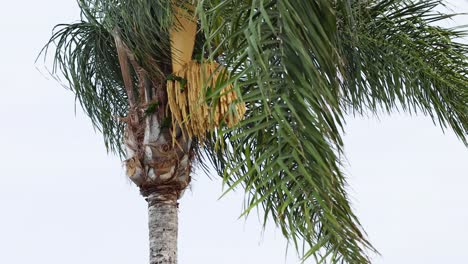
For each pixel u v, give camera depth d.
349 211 6.21
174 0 10.47
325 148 6.11
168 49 10.98
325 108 5.99
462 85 11.58
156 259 11.70
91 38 12.47
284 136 6.10
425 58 11.51
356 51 10.70
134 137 11.68
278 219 6.23
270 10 6.20
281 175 6.73
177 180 11.70
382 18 11.09
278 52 6.19
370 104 11.31
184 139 10.53
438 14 11.17
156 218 11.76
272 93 6.12
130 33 10.84
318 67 6.63
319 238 6.61
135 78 12.25
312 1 6.19
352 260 6.49
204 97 6.16
